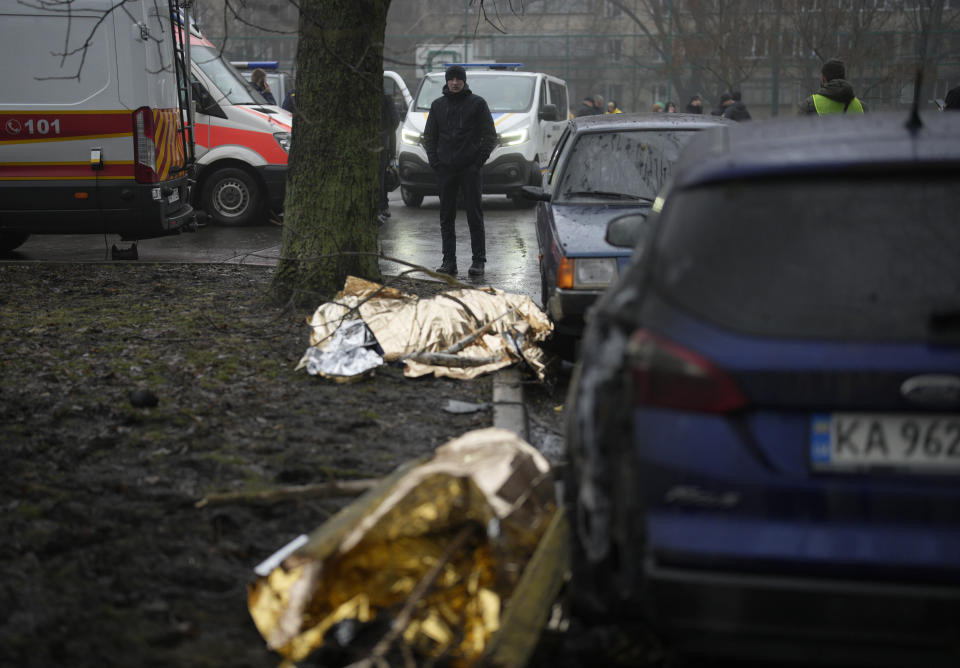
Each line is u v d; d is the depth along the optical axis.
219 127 20.41
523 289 13.80
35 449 6.61
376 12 10.95
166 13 15.33
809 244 3.63
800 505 3.41
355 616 4.20
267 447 6.82
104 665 4.06
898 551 3.33
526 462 4.78
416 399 8.19
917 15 47.28
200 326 10.45
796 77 55.94
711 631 3.44
